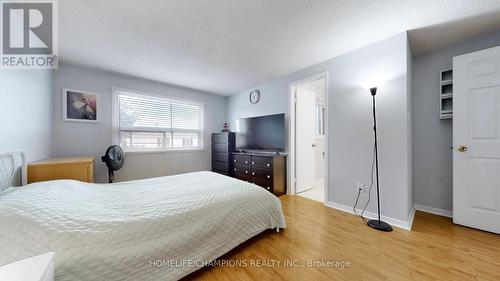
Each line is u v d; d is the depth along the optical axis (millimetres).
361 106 2314
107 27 1863
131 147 3408
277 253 1560
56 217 969
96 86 3004
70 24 1802
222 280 1270
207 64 2828
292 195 3244
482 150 1859
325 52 2451
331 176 2621
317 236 1829
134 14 1670
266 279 1272
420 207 2475
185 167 4074
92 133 2969
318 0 1519
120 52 2412
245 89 4191
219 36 2057
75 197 1275
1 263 777
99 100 3029
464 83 1941
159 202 1391
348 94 2436
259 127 3633
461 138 1971
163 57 2576
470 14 1698
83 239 921
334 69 2594
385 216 2109
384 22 1817
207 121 4457
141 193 1621
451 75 2246
